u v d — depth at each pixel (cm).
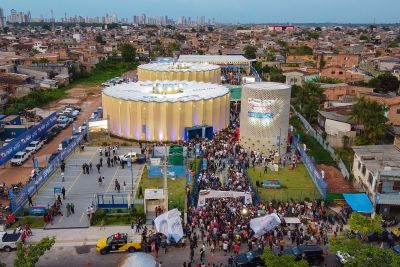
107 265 3981
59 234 4534
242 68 16538
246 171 6469
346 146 7825
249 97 7238
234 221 4562
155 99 8069
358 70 15575
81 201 5366
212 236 4303
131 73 18062
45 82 13688
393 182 4834
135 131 8169
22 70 14338
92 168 6619
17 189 5659
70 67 15875
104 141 8081
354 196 5147
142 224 4731
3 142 7856
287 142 7481
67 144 7475
